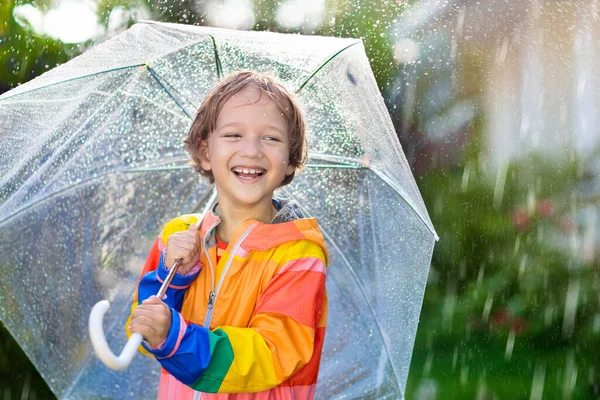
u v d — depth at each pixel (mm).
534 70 8539
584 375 6332
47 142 2516
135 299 2664
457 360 6609
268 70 2705
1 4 5578
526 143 8383
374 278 2734
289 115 2602
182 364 2203
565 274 7480
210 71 2732
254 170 2535
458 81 8016
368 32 6867
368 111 2629
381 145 2648
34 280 2566
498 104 8359
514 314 7195
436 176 8094
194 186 2898
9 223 2482
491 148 8336
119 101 2645
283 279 2443
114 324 2771
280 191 2836
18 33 5629
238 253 2473
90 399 2732
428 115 7891
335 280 2793
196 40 2652
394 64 7285
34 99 2434
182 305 2600
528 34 8484
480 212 7941
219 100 2557
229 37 2674
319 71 2650
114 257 2762
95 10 5777
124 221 2773
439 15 7688
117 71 2541
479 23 8156
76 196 2660
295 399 2500
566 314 7156
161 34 2670
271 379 2318
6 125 2424
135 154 2768
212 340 2252
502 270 7555
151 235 2826
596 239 7691
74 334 2676
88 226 2699
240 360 2270
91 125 2609
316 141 2738
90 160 2670
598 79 8695
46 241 2594
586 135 8594
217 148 2557
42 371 2576
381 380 2750
